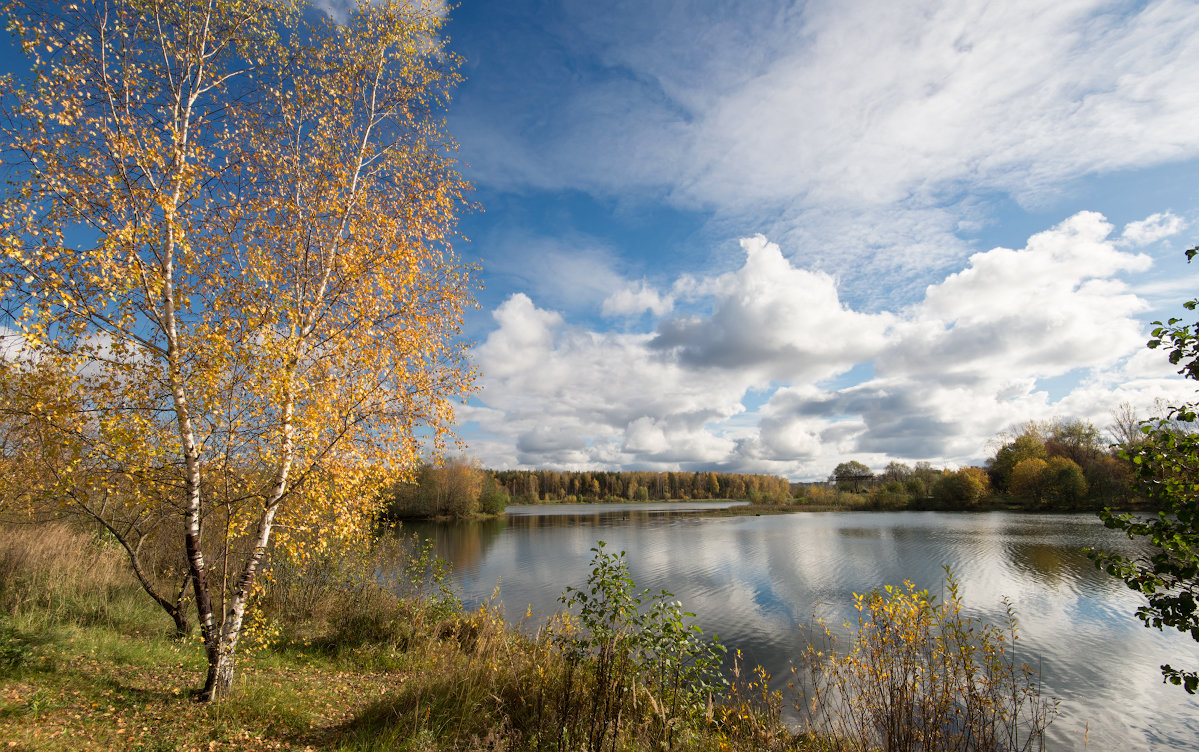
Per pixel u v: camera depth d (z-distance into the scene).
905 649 5.70
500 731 5.39
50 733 5.18
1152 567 4.07
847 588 22.19
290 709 6.82
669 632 6.70
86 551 11.49
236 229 7.61
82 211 6.25
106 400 6.26
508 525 58.31
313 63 8.60
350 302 7.87
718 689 7.57
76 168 6.37
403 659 9.97
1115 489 56.53
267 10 8.13
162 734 5.62
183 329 6.90
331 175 8.32
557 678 6.56
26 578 9.26
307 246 7.91
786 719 7.92
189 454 6.60
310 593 12.42
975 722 5.30
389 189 9.14
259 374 6.68
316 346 7.64
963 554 30.66
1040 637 15.66
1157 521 4.01
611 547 36.44
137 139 6.55
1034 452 77.00
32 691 6.01
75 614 9.02
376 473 7.82
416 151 9.52
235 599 7.05
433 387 8.80
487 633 9.38
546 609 18.27
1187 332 3.84
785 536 43.16
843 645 14.64
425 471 61.00
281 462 7.13
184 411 6.48
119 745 5.25
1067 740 9.85
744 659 13.63
